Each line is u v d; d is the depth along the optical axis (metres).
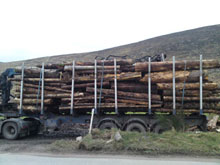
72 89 9.00
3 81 10.26
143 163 5.21
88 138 7.15
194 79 8.40
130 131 8.35
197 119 8.66
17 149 7.01
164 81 8.58
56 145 7.13
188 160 5.48
